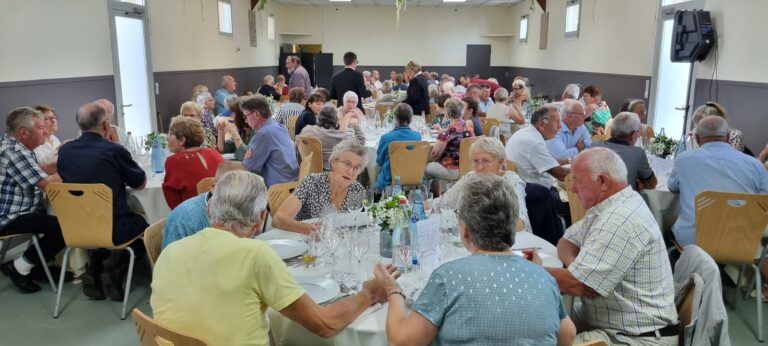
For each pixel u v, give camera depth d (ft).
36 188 11.75
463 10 53.83
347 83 26.58
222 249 5.36
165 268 5.47
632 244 6.27
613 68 29.07
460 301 4.75
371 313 6.03
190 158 11.73
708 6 20.03
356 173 9.31
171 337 5.00
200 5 32.78
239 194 5.60
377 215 7.39
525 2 47.21
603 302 6.59
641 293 6.41
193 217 7.77
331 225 7.79
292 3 52.19
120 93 23.31
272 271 5.35
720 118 10.96
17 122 11.57
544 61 41.47
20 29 16.97
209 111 21.03
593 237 6.46
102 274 11.35
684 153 11.21
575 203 10.82
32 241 11.85
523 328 4.66
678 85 22.71
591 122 21.75
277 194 10.44
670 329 6.57
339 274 6.99
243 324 5.29
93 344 9.88
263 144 13.55
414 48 54.80
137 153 14.62
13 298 11.60
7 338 10.04
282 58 52.03
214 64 35.45
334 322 5.64
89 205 10.48
